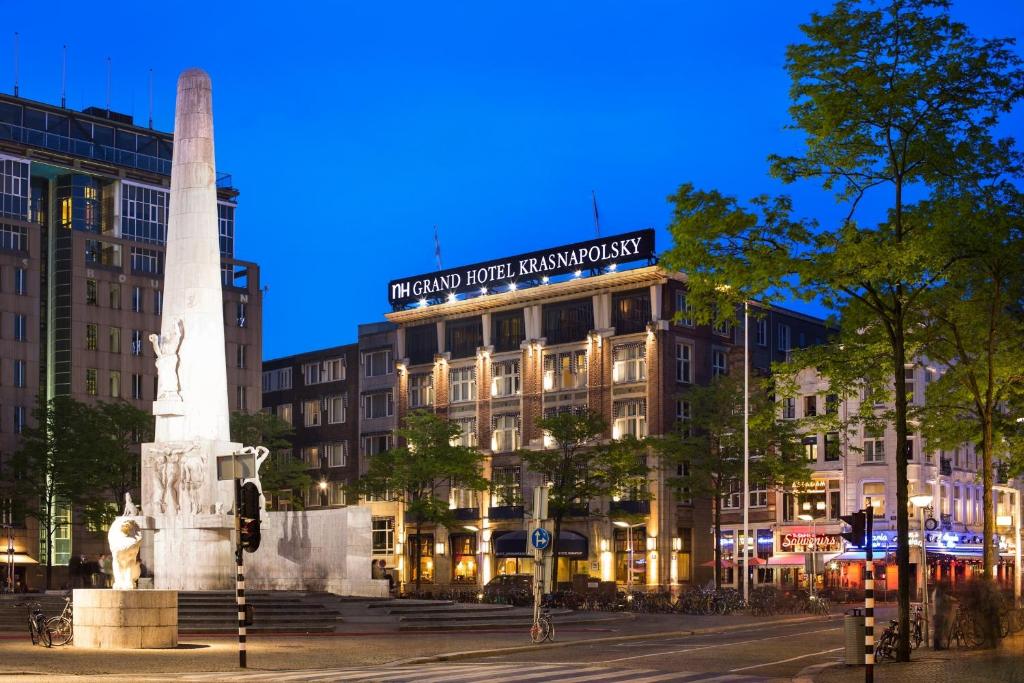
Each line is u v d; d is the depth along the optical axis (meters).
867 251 29.08
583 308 94.94
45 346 105.81
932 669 27.02
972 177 31.34
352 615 46.06
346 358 112.31
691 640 42.38
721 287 32.19
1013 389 38.62
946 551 81.31
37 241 103.38
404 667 29.42
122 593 33.25
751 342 97.00
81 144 110.38
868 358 34.97
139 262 110.25
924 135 30.91
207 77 50.78
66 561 100.75
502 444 98.56
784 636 44.72
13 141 103.81
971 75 30.20
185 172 50.16
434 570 99.88
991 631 29.08
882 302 31.77
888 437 83.94
